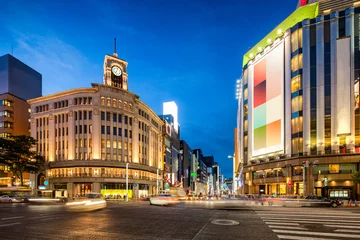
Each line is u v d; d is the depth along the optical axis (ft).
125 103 232.12
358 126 139.13
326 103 147.64
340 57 146.72
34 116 230.68
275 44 177.88
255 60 199.31
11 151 188.85
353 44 144.87
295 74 159.43
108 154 213.66
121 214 64.85
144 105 257.75
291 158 154.20
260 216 58.85
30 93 283.18
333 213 65.92
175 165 400.47
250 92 204.64
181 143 476.54
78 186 205.87
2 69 260.62
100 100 216.33
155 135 293.43
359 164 136.15
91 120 212.64
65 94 220.02
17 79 266.57
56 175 211.61
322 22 153.48
